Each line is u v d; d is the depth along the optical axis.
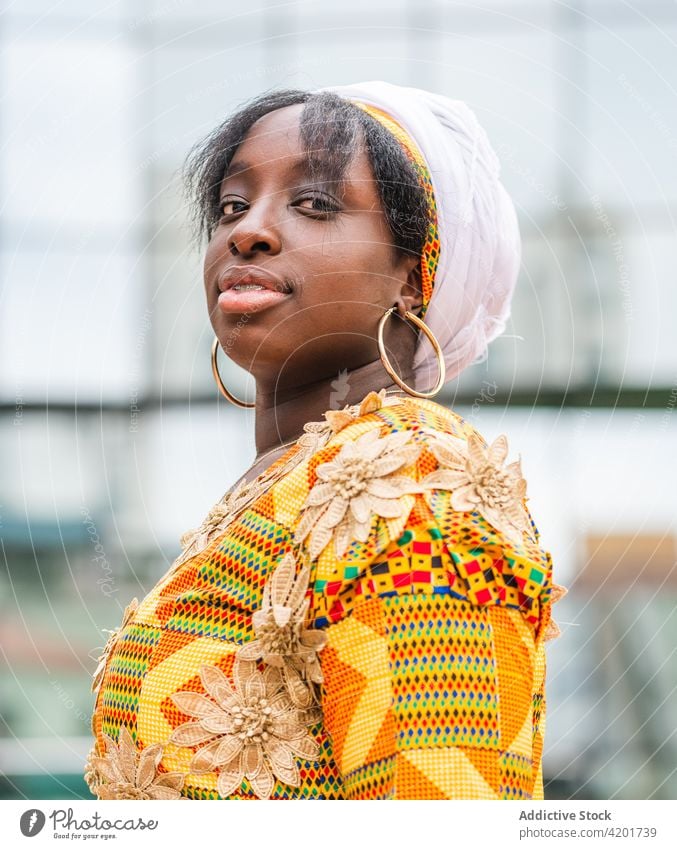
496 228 1.56
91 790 1.30
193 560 1.25
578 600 3.94
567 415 3.78
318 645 1.09
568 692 4.02
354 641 1.08
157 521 3.99
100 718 1.31
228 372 3.80
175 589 1.24
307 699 1.13
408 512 1.09
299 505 1.18
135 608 1.36
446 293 1.44
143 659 1.21
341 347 1.31
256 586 1.17
